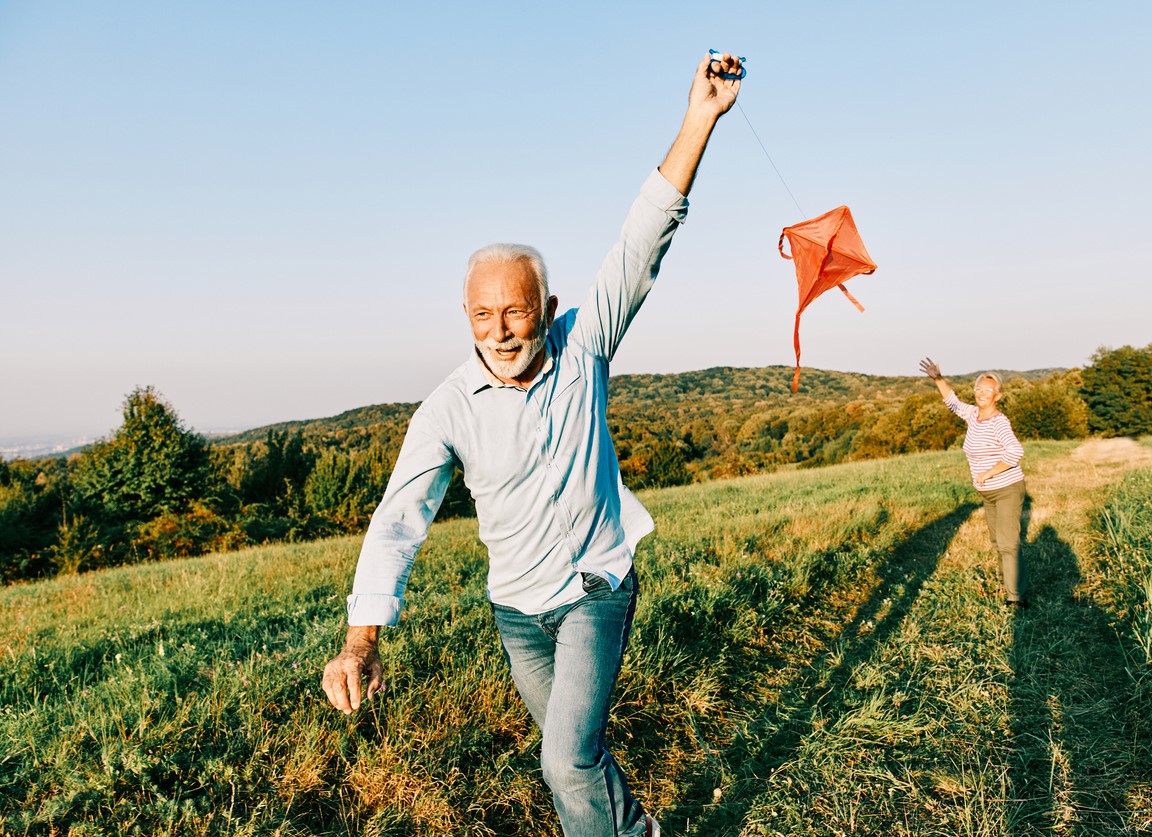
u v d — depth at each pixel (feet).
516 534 7.06
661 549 24.53
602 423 7.34
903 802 9.85
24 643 19.26
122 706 11.75
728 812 9.96
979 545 25.57
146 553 65.57
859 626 17.61
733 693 14.05
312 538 72.69
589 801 6.66
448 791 10.11
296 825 9.50
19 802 9.62
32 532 73.67
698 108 7.25
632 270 7.55
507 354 6.58
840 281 11.14
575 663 6.84
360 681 5.99
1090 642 15.14
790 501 38.01
